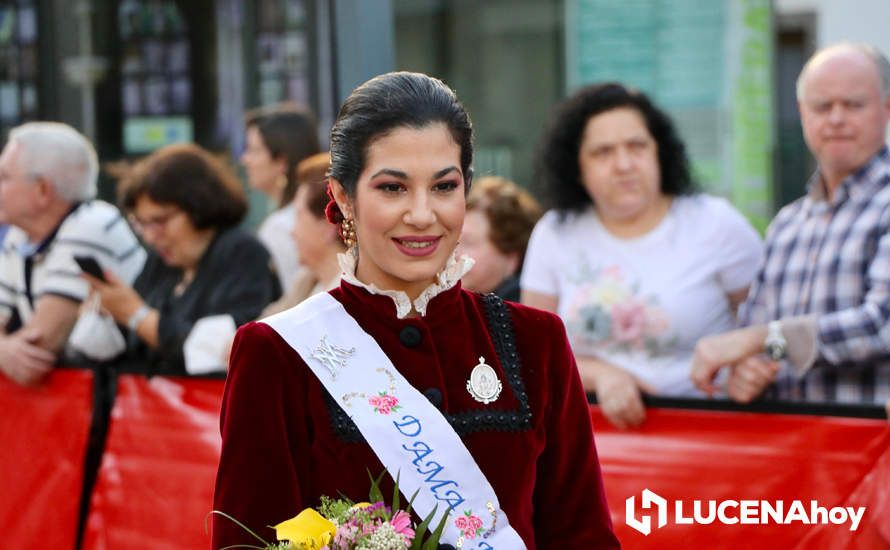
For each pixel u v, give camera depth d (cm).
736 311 429
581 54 821
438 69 857
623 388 398
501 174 855
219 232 480
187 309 472
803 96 400
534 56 841
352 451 244
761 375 382
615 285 420
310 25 755
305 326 250
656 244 420
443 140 239
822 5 854
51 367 484
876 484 369
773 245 411
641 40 799
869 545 370
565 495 261
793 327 380
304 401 247
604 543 259
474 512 244
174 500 459
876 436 370
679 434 392
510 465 249
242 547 243
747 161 786
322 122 751
